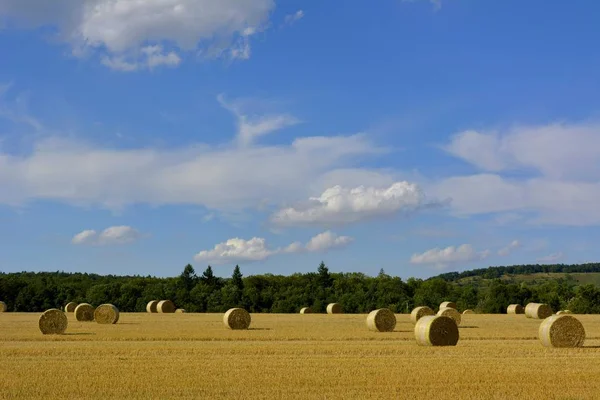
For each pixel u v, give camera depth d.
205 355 28.00
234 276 131.00
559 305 110.75
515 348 32.41
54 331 41.09
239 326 47.84
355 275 137.00
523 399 18.48
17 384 20.09
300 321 61.41
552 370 23.62
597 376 22.20
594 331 47.78
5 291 112.56
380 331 45.47
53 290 115.38
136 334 40.03
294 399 18.25
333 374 22.25
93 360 25.92
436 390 19.64
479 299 119.12
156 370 23.00
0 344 33.09
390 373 22.56
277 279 139.25
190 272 132.75
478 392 19.36
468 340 38.41
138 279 136.25
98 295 114.12
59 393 18.91
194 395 18.72
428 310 56.75
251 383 20.48
